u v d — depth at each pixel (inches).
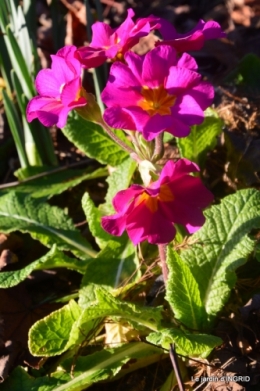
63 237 12.2
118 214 8.8
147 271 11.2
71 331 10.0
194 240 11.0
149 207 9.1
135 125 8.7
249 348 10.4
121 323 10.9
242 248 10.7
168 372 10.7
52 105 9.4
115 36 9.9
